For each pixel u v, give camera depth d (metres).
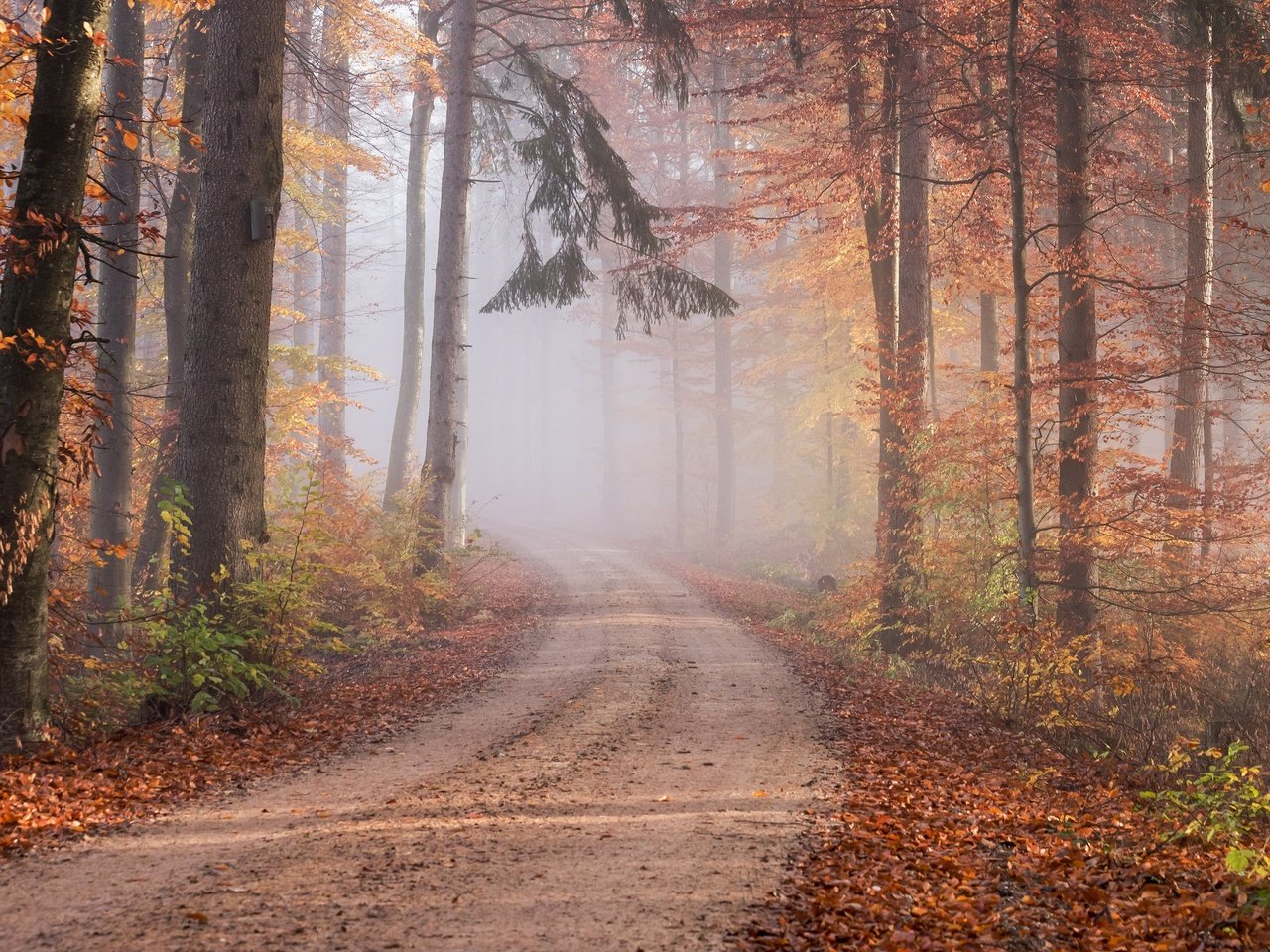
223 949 4.88
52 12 8.53
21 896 5.61
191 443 11.52
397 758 9.52
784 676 14.28
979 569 16.80
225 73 11.61
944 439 17.23
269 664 11.54
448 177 23.44
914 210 18.62
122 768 8.45
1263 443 23.58
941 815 7.87
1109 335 16.14
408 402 29.03
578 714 11.55
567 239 22.55
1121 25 16.75
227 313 11.57
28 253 8.39
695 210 21.50
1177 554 16.14
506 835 6.95
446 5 26.30
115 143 15.40
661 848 6.68
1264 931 5.33
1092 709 12.63
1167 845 7.17
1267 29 16.39
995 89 21.16
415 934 5.11
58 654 10.55
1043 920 5.68
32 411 8.55
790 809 7.79
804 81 20.70
